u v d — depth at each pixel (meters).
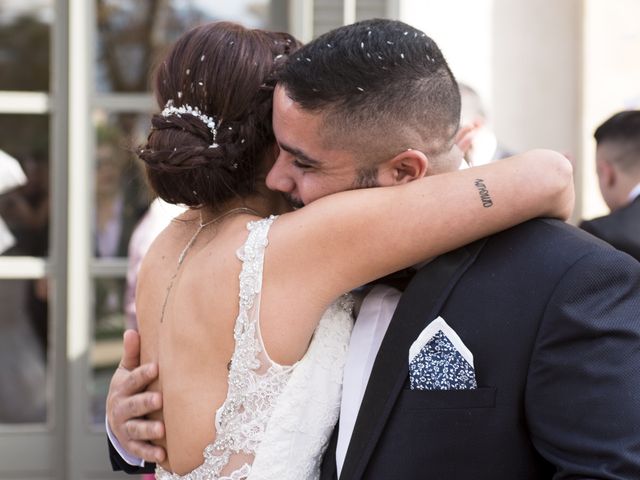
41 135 4.18
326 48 1.54
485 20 3.88
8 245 4.16
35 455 4.18
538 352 1.45
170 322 1.68
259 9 4.14
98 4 4.13
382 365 1.54
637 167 3.23
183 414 1.62
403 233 1.52
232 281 1.58
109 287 4.14
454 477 1.49
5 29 4.14
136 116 4.15
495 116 3.91
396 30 1.55
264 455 1.55
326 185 1.59
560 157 1.58
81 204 4.12
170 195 1.70
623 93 3.85
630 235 2.86
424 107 1.54
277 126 1.57
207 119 1.65
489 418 1.47
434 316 1.52
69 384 4.12
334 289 1.55
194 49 1.67
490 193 1.53
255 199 1.71
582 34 3.86
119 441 1.81
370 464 1.53
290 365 1.56
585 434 1.40
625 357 1.40
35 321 4.18
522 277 1.49
